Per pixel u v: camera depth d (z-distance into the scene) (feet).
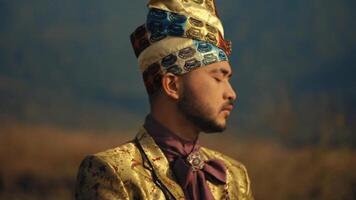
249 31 350.43
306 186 38.27
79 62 326.24
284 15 357.00
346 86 261.85
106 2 418.10
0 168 55.52
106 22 396.98
